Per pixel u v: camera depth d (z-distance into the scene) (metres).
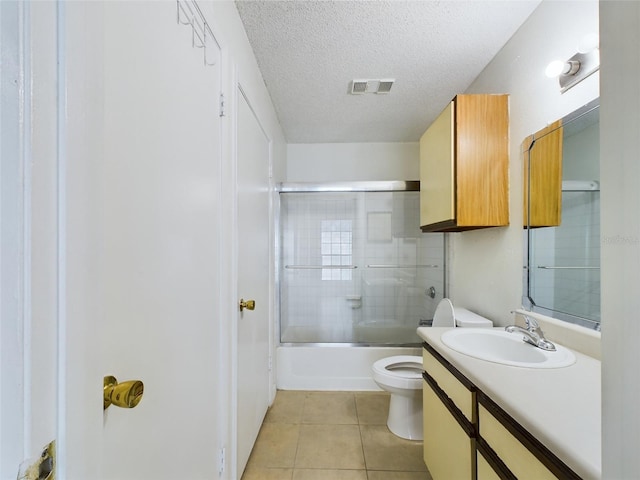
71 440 0.36
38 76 0.33
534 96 1.41
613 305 0.35
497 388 0.84
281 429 1.91
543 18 1.35
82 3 0.38
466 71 1.90
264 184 1.98
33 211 0.32
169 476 0.77
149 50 0.69
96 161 0.41
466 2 1.35
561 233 1.26
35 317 0.32
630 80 0.33
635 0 0.32
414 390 1.77
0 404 0.31
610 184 0.35
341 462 1.61
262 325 1.92
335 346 2.57
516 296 1.55
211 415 1.06
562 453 0.60
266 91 2.06
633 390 0.33
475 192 1.61
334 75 1.94
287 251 2.91
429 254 2.81
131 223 0.62
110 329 0.56
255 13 1.40
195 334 0.93
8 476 0.31
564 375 0.92
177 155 0.81
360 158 3.19
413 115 2.53
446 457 1.18
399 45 1.64
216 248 1.10
